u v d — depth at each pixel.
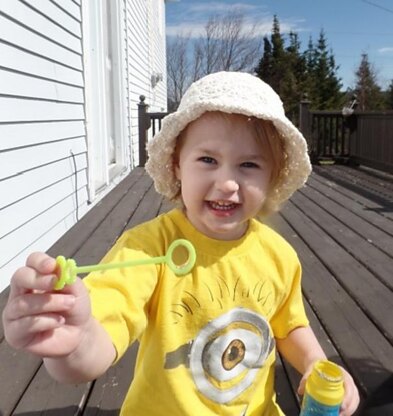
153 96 13.84
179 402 1.06
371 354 1.95
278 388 1.72
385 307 2.40
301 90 38.81
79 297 0.77
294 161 1.21
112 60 6.99
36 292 0.73
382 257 3.23
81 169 4.54
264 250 1.22
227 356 1.12
